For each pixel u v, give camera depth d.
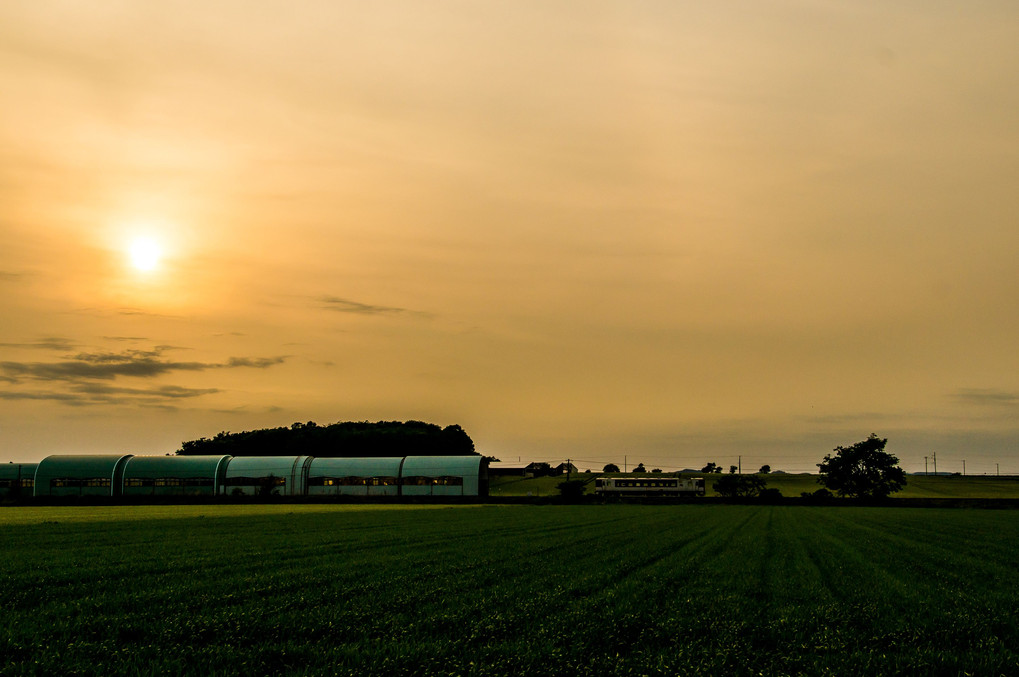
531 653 17.64
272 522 70.69
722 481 176.00
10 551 41.91
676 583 30.58
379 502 121.56
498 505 116.81
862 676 16.89
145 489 128.38
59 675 15.91
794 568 36.41
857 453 147.25
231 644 18.95
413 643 18.62
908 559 41.31
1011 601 27.19
